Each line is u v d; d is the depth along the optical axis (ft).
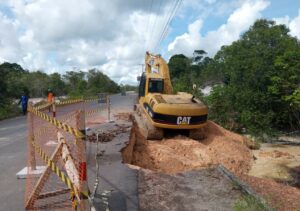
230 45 91.91
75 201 17.46
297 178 38.34
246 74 74.90
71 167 17.38
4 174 28.48
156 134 47.73
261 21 96.53
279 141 65.62
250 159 47.32
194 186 23.82
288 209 20.10
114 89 385.91
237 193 22.41
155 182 24.75
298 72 65.21
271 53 75.05
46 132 38.06
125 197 21.61
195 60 275.80
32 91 174.40
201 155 42.42
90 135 44.60
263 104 72.59
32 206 20.49
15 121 73.82
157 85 55.67
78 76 270.46
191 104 47.98
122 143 39.22
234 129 75.36
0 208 20.75
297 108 66.64
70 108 79.00
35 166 26.50
